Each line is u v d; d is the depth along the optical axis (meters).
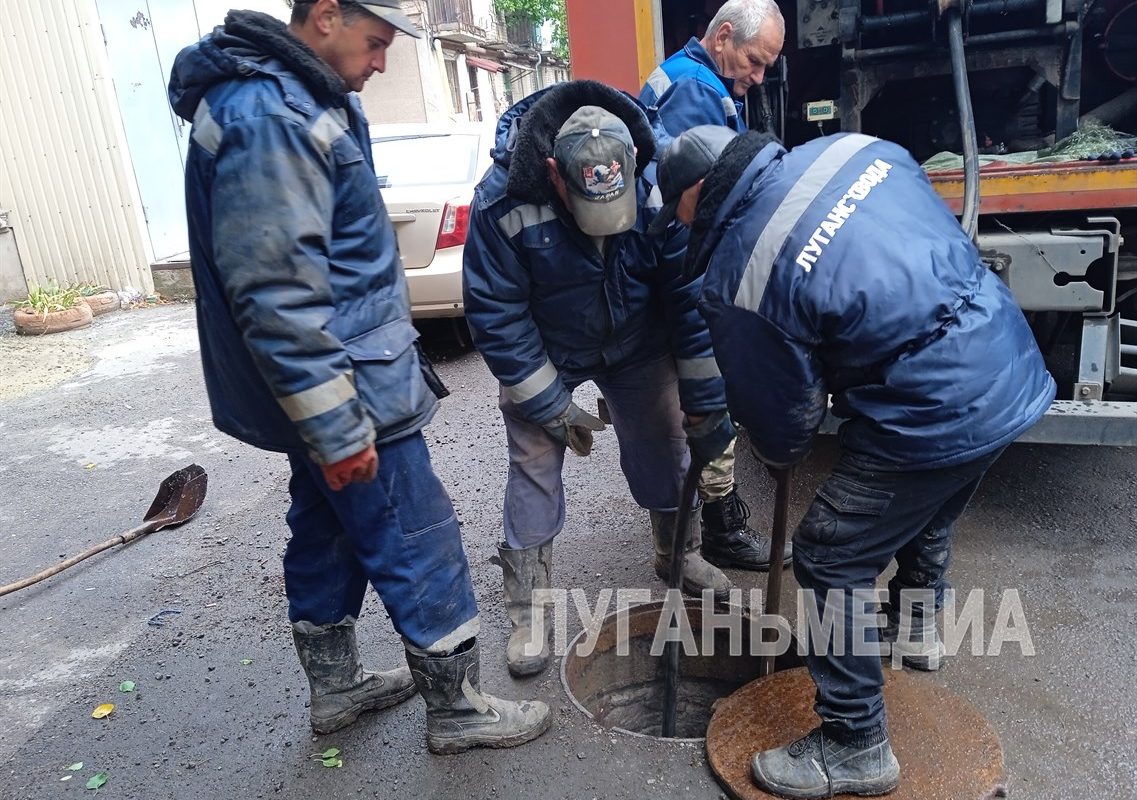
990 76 4.20
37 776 2.58
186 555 3.92
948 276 1.90
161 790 2.49
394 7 1.95
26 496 4.78
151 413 6.04
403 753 2.54
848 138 2.03
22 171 9.65
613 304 2.58
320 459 1.93
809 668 2.20
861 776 2.17
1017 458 4.08
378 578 2.28
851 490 2.03
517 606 2.84
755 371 1.98
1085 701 2.52
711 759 2.37
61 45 9.16
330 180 1.92
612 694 3.17
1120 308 3.79
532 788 2.37
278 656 3.09
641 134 2.40
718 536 3.33
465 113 25.95
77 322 8.77
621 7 3.79
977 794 2.17
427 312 6.20
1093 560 3.21
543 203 2.34
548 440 2.79
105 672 3.08
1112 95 4.18
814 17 4.06
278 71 1.88
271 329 1.83
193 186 1.94
